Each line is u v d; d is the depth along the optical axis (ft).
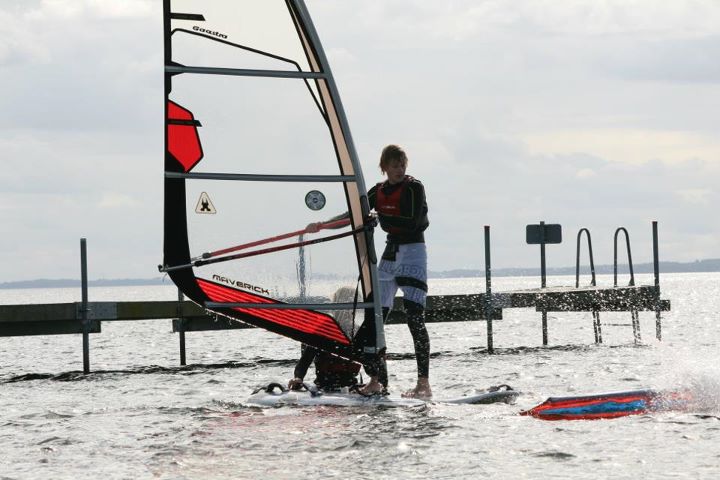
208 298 92.73
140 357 196.75
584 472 65.36
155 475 66.44
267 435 79.00
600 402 88.12
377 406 91.45
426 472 65.82
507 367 141.08
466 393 100.94
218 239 91.66
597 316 200.95
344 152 92.38
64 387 128.98
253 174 91.45
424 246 94.99
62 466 70.08
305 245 92.58
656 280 195.62
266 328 94.89
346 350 94.12
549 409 86.84
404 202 91.66
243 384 124.47
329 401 93.86
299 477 64.95
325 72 90.99
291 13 90.74
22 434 84.48
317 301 92.99
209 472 66.85
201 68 90.12
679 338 223.10
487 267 179.11
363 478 64.49
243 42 90.74
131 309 158.92
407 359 163.02
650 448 72.13
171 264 91.15
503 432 78.69
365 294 93.04
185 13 89.66
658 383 110.22
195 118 90.58
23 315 154.81
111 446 76.79
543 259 195.72
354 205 92.53
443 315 178.40
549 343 205.87
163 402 104.94
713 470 65.16
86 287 156.66
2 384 137.39
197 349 219.61
